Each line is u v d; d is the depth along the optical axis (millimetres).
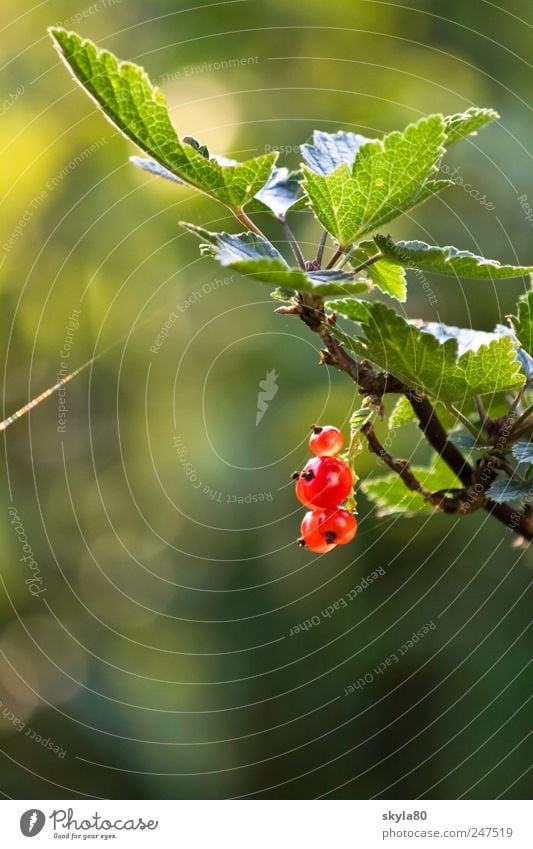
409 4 798
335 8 801
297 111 788
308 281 313
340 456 354
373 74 800
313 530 353
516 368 336
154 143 331
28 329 723
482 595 696
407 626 696
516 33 783
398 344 333
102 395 736
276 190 356
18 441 715
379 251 339
